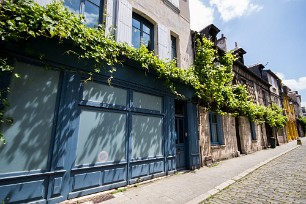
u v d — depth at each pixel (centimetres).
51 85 402
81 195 409
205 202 407
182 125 766
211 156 847
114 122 507
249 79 1542
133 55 542
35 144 362
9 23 319
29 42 367
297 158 975
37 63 386
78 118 430
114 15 571
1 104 330
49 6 380
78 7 503
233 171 681
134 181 521
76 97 433
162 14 765
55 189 369
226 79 874
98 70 454
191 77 735
